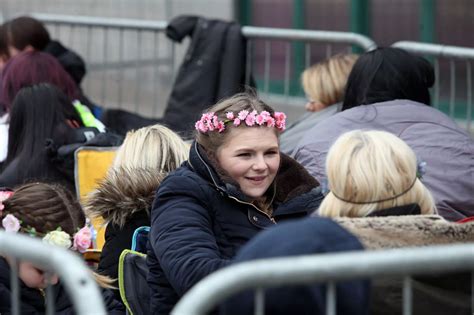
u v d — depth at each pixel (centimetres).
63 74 1554
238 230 873
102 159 1284
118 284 977
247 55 1766
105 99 2302
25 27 1781
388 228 723
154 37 2250
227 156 880
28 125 1323
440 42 2308
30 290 866
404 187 750
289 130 1407
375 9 2411
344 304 617
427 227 724
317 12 2497
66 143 1331
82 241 917
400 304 698
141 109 2231
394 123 1157
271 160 890
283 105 2386
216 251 829
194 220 846
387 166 747
